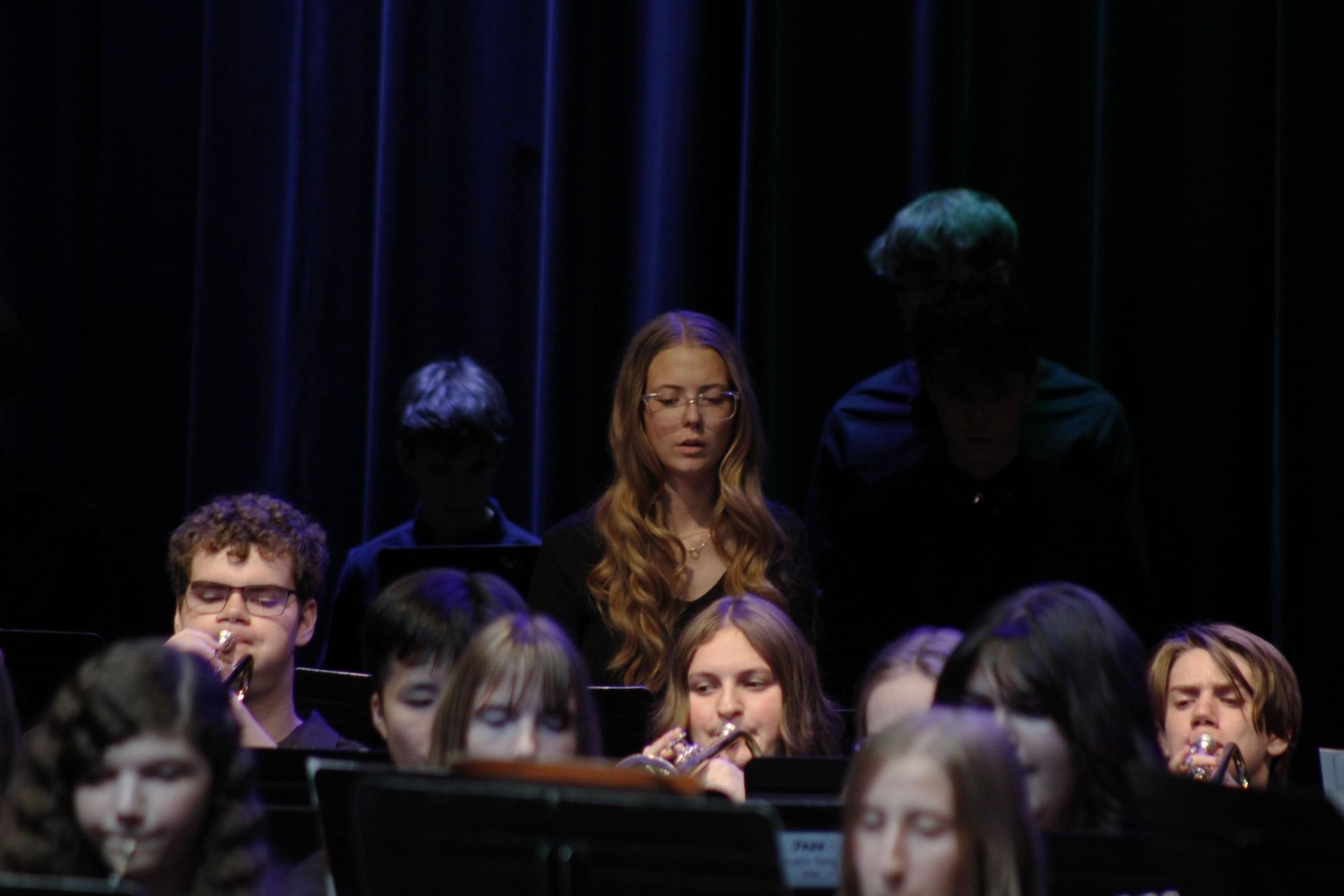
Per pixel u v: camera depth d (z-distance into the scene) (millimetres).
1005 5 15523
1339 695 14398
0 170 16578
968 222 13422
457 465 14547
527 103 16531
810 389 15625
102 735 6719
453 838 6566
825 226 15648
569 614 11328
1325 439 14562
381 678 8977
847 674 11898
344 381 16625
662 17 15898
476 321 16500
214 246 16547
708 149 15859
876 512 12070
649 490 11461
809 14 15656
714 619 10297
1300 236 14656
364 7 16688
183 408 16828
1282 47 14719
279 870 8203
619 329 16016
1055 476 11969
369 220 16703
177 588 10719
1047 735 7477
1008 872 5988
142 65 16812
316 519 16547
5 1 16594
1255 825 6492
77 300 16812
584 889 6461
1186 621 14836
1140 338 15227
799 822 7762
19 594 12539
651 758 9219
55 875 6719
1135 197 15250
